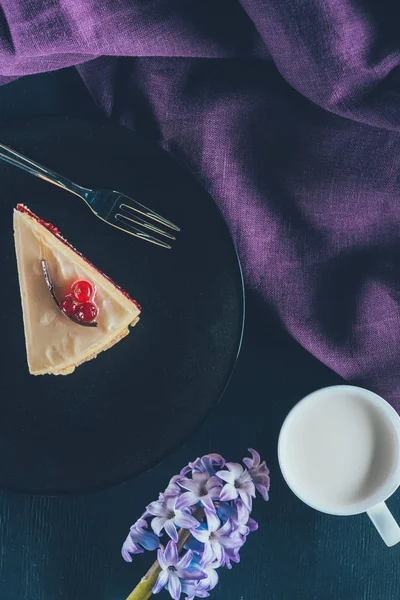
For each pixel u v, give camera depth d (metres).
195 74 0.71
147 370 0.72
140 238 0.72
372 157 0.71
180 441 0.71
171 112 0.72
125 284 0.72
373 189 0.71
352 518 0.75
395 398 0.73
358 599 0.75
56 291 0.73
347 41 0.66
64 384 0.72
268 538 0.75
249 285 0.73
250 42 0.69
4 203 0.72
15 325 0.73
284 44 0.67
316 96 0.69
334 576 0.75
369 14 0.66
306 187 0.72
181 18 0.67
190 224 0.71
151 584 0.70
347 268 0.73
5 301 0.73
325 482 0.73
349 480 0.73
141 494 0.75
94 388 0.72
